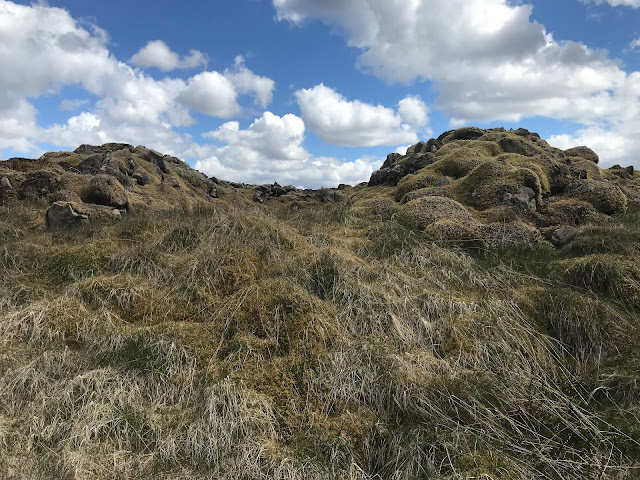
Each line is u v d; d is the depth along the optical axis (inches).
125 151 975.6
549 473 134.8
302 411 163.2
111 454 138.9
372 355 182.4
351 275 247.4
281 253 270.5
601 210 365.4
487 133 678.5
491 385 165.0
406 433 148.9
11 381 164.7
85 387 161.9
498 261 276.4
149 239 308.2
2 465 131.1
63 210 375.6
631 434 142.0
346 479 134.3
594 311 205.0
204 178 1423.5
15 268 261.0
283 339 198.2
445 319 210.7
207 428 147.9
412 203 373.1
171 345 184.9
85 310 214.5
